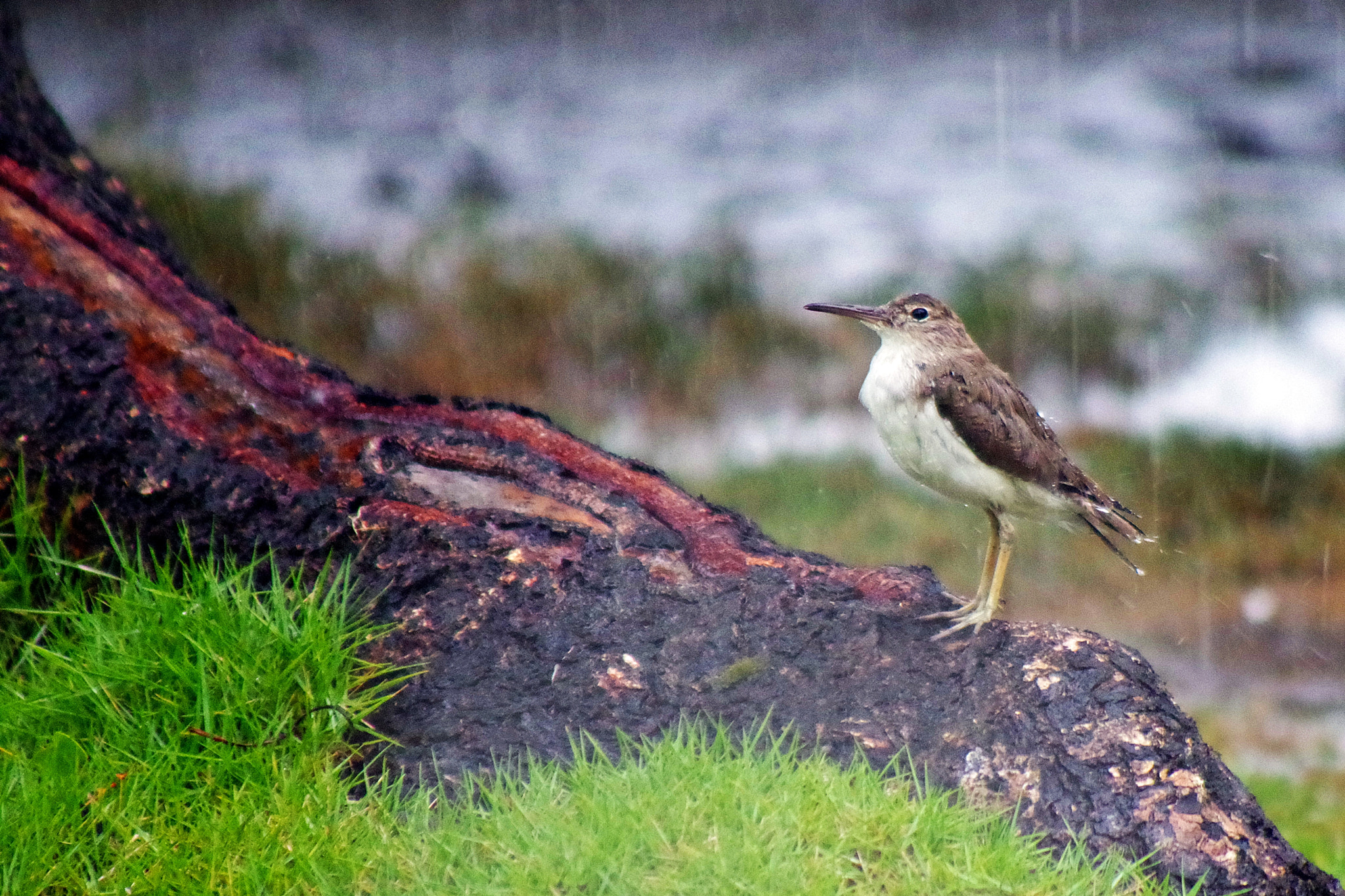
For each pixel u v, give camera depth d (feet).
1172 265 91.15
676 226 97.35
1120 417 79.56
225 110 115.55
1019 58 125.90
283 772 23.85
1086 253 92.68
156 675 25.17
